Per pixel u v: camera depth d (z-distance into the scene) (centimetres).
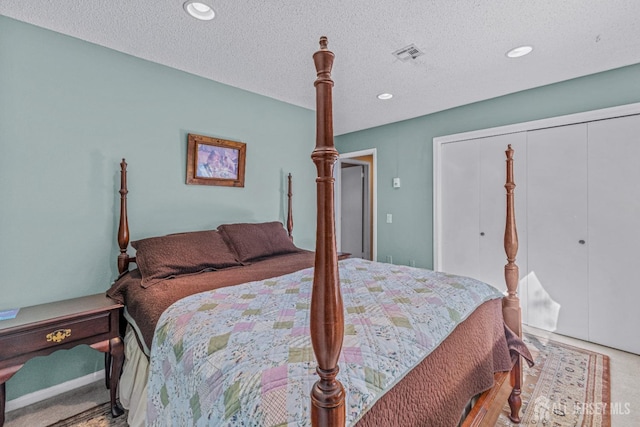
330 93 68
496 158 307
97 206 208
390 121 382
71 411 175
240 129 286
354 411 72
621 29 186
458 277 174
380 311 120
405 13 171
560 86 265
